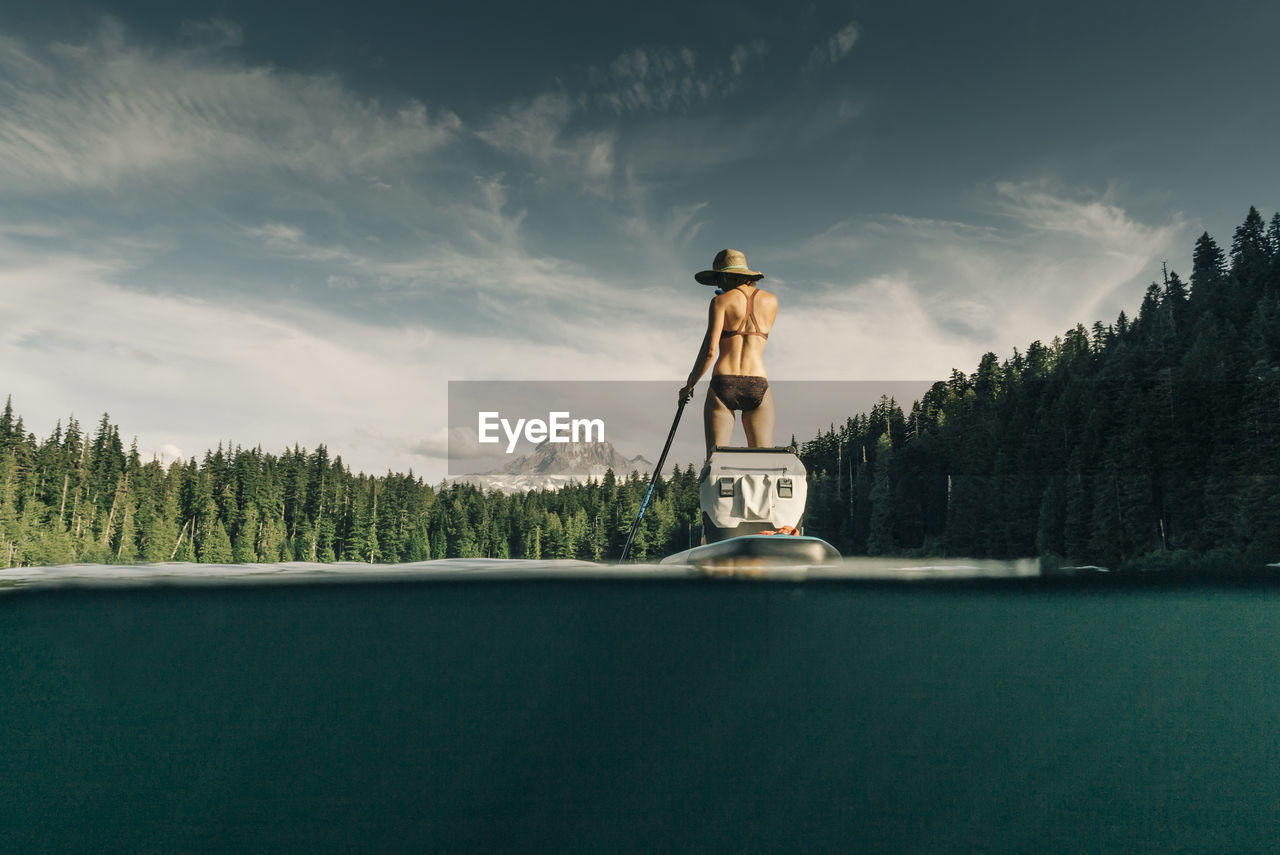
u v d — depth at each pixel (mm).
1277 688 4180
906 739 4086
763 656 4438
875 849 3268
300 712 4172
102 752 3760
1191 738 4031
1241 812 3729
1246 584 4934
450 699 4285
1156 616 4645
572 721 4113
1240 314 85125
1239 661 4301
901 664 4332
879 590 4961
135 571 4816
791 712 4207
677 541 48562
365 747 3965
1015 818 3621
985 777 3924
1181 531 52469
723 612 4996
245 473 110000
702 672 4395
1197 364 59156
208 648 4328
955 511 70500
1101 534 55531
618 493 104938
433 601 4738
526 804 3559
